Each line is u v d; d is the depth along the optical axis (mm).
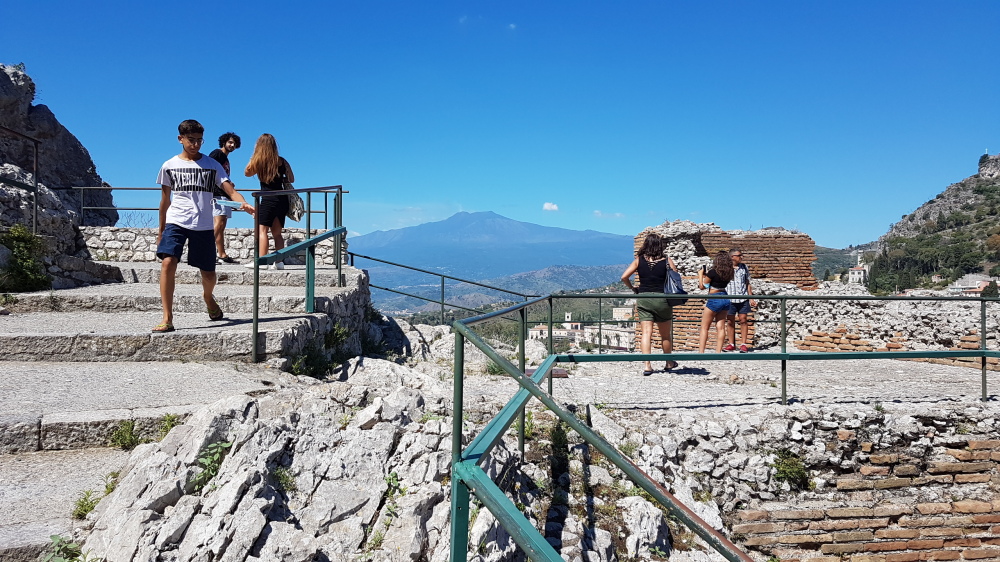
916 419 6703
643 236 20500
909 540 6125
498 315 3762
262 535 2980
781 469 6121
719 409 6539
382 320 11711
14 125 20125
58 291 8320
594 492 4875
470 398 5930
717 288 9531
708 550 4895
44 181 20641
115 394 4836
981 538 6254
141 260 13242
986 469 6574
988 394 7613
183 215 6242
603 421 5891
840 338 13602
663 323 8852
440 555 3111
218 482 3217
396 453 3793
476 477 2307
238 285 9750
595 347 13273
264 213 10242
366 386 5008
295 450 3576
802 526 5914
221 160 10961
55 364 5742
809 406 6609
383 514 3326
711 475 5910
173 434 3672
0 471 3746
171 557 2811
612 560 4238
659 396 7152
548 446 5254
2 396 4676
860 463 6438
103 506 3166
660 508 4973
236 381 5324
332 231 8438
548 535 4168
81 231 13164
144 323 6852
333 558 2998
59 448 4129
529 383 2391
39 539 2920
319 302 7969
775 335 15031
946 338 11102
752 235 20000
